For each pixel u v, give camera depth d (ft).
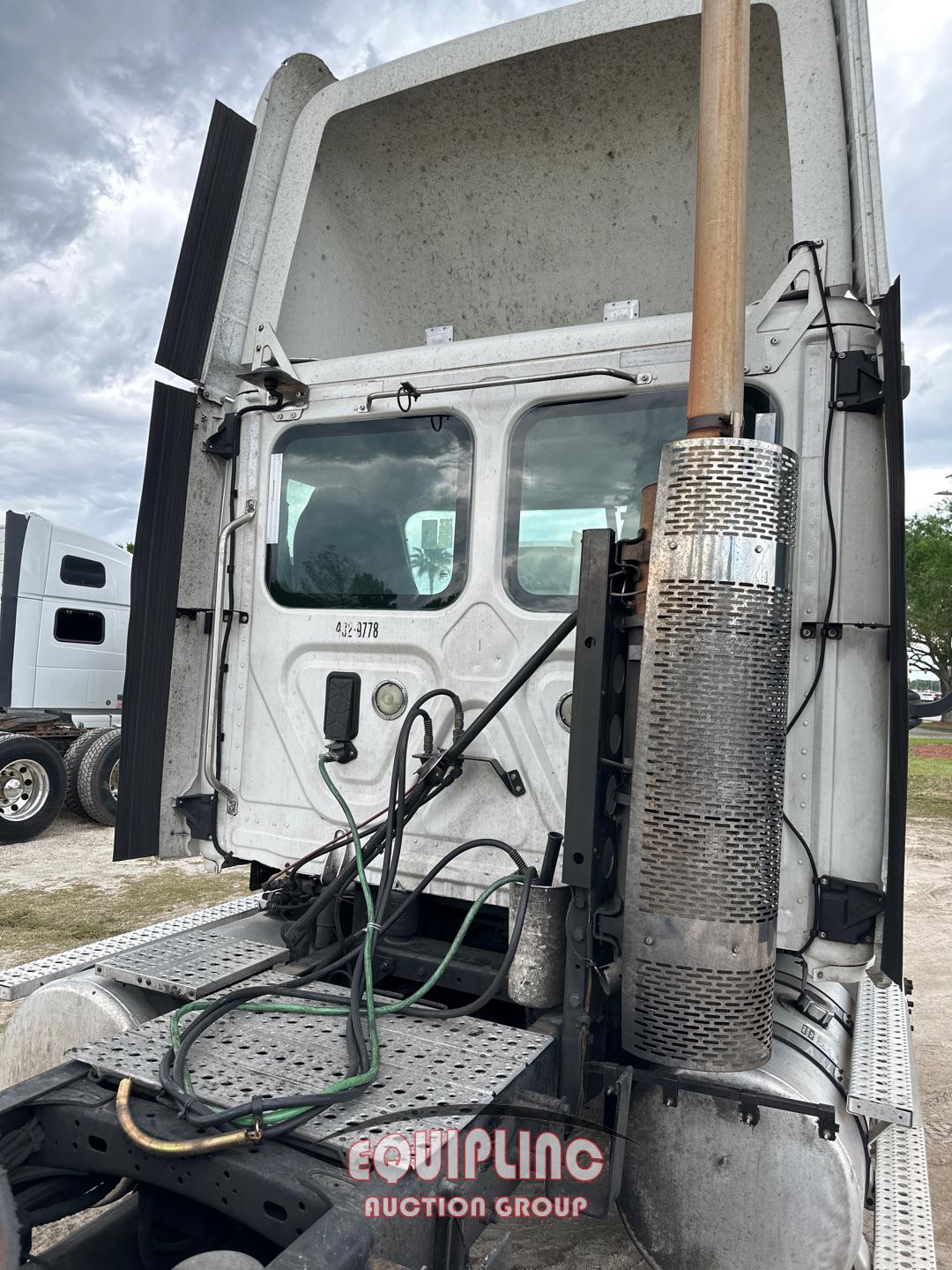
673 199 10.85
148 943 9.85
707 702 6.49
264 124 10.97
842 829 7.50
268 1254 6.45
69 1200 6.58
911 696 7.54
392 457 9.71
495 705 8.35
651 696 6.68
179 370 10.21
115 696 33.78
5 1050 8.87
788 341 7.84
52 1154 6.22
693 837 6.50
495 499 9.04
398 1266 4.91
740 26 6.88
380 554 9.74
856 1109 7.55
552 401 8.95
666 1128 7.50
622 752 7.55
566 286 11.75
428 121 10.99
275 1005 7.58
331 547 10.03
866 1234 8.69
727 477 6.54
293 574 10.24
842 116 8.12
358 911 9.39
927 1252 7.22
